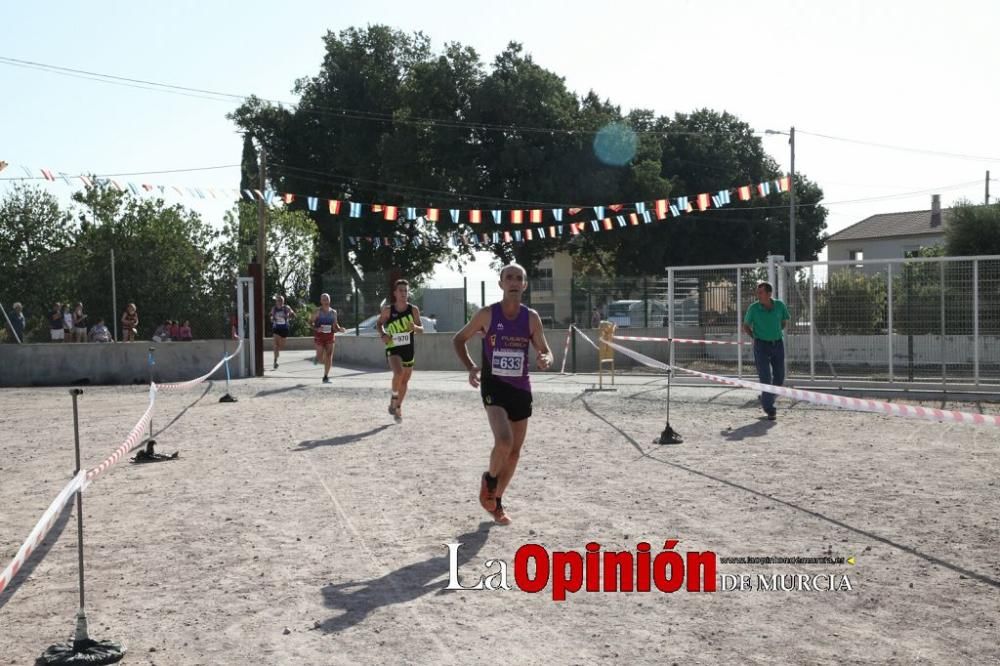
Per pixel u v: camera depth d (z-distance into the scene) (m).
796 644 4.55
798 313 17.28
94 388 19.92
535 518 7.14
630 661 4.37
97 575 5.95
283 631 4.87
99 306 30.36
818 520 6.94
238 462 10.01
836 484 8.23
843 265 16.72
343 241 50.66
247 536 6.84
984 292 15.80
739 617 4.96
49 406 16.31
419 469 9.34
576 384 18.17
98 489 8.70
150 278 30.44
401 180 46.84
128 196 31.48
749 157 53.69
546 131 43.62
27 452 11.13
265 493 8.35
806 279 17.17
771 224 52.91
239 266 33.03
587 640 4.66
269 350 30.78
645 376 20.14
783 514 7.14
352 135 50.28
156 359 21.48
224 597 5.45
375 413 14.10
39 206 32.84
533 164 43.56
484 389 6.89
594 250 50.78
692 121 54.00
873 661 4.32
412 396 16.36
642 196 44.53
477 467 9.37
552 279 27.23
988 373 15.80
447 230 46.09
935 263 16.16
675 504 7.52
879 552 6.10
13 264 31.75
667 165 50.91
